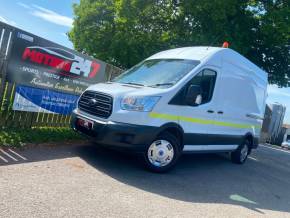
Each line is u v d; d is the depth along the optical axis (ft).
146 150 22.65
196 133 25.84
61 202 15.56
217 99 27.73
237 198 22.52
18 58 26.02
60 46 29.22
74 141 28.14
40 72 27.96
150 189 20.08
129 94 22.26
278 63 87.35
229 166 33.14
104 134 21.79
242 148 34.73
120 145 21.72
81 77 32.19
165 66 26.14
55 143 26.27
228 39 73.92
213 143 28.50
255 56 86.02
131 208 16.62
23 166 19.47
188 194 20.81
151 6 82.99
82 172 20.51
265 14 77.36
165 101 23.00
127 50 85.76
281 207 22.82
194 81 25.17
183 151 25.58
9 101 26.27
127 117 21.83
